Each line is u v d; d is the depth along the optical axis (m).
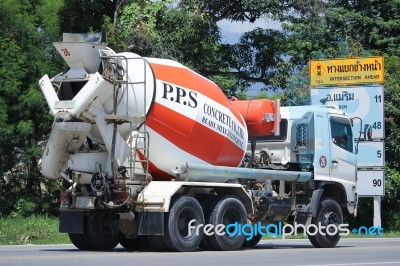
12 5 28.00
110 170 15.88
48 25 29.22
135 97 16.14
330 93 29.03
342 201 20.47
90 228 16.83
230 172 17.56
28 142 27.69
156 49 31.02
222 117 17.88
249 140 19.36
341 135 20.55
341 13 36.12
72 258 13.87
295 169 19.86
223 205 16.80
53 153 15.91
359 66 28.66
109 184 15.82
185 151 16.98
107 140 15.77
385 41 35.97
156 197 15.74
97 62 15.85
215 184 16.73
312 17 35.09
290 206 19.20
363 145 28.44
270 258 14.80
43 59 28.20
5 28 28.06
